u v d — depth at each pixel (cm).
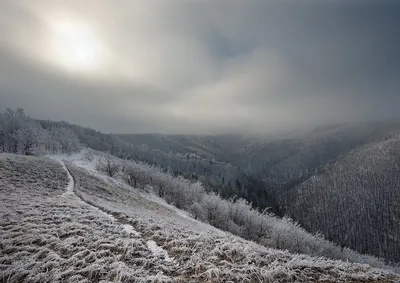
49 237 1148
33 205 1733
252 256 940
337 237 13275
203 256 937
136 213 1984
